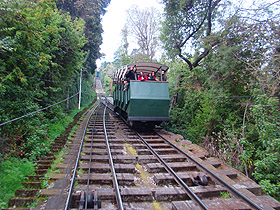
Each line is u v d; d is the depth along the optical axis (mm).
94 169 6543
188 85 14102
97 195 4887
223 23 10633
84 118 17516
